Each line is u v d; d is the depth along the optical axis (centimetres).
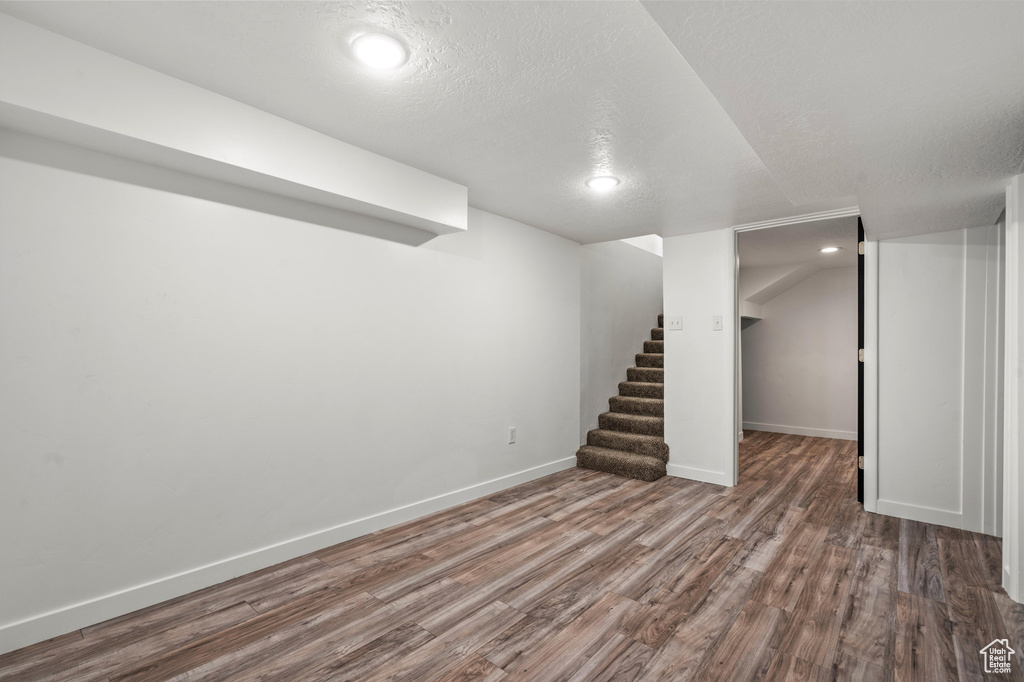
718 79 137
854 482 409
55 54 161
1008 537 221
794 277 602
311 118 218
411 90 190
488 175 286
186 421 219
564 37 153
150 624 195
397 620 201
